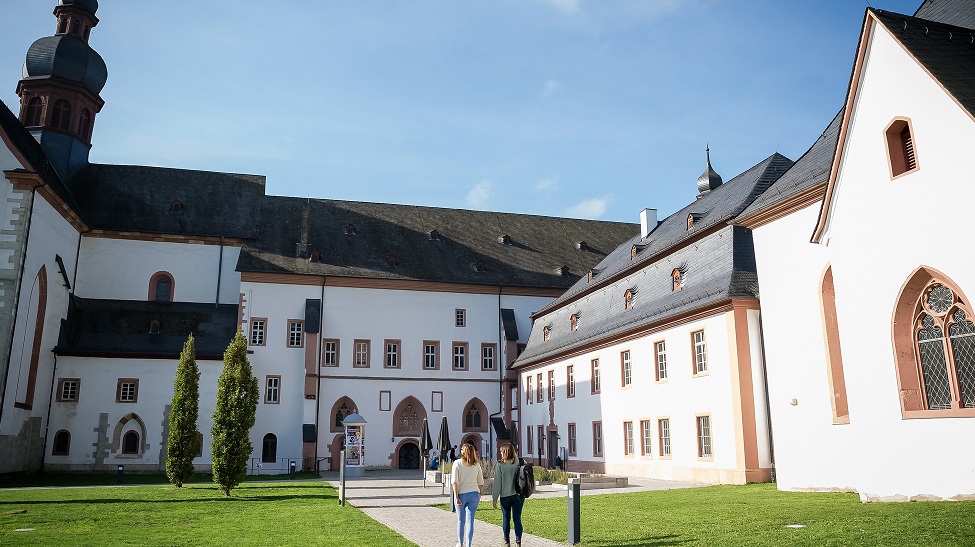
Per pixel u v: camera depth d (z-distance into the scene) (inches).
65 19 2260.1
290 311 2095.2
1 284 1535.4
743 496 868.0
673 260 1408.7
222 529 660.7
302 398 2041.1
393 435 2106.3
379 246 2310.5
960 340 633.6
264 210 2310.5
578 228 2701.8
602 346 1594.5
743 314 1122.7
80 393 1792.6
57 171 2124.8
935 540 440.8
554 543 544.1
